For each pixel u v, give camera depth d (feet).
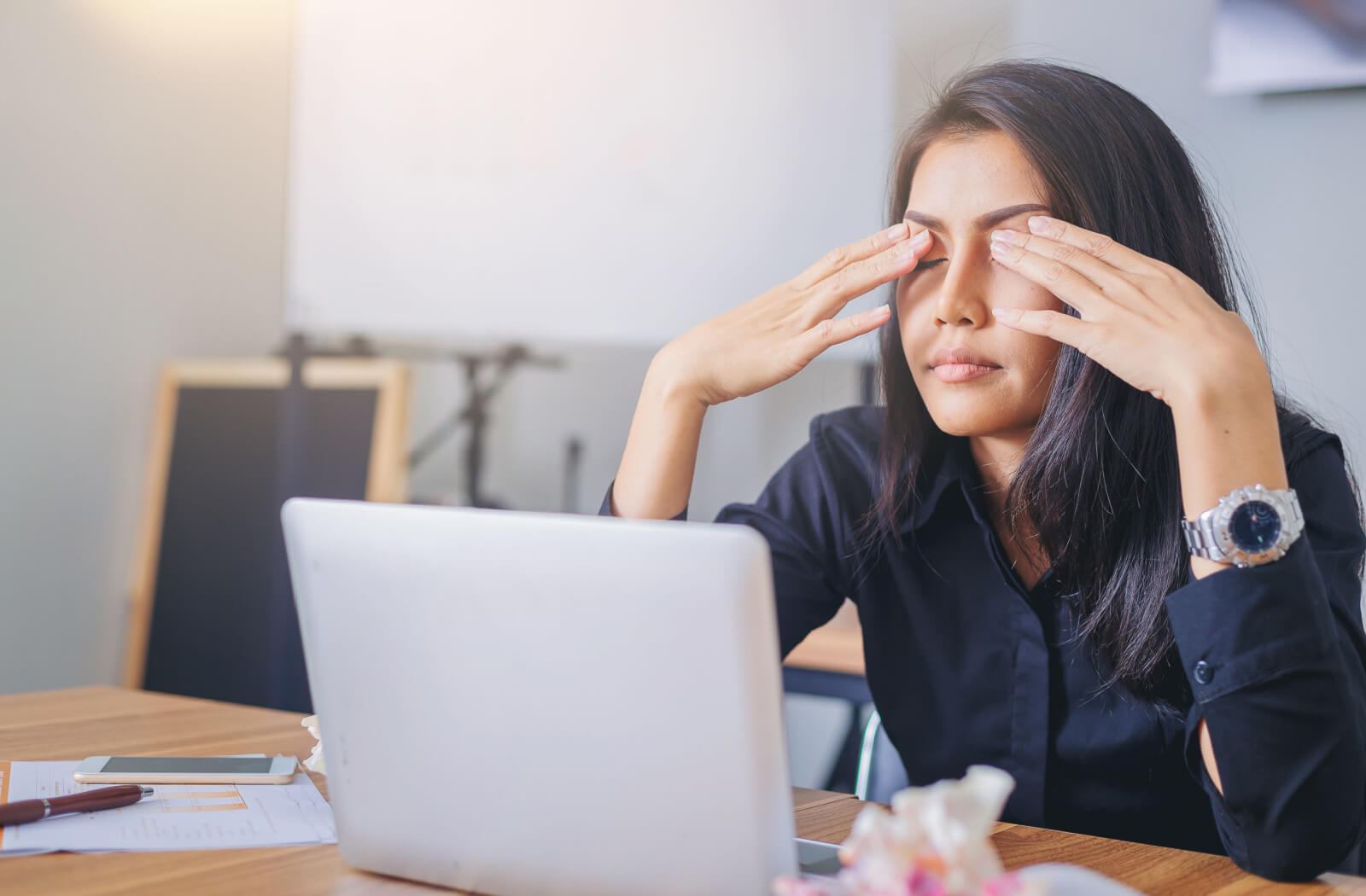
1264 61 6.06
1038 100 3.32
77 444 7.98
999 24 6.86
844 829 2.76
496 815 2.13
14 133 7.47
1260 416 2.70
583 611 1.96
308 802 2.83
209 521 8.32
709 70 7.70
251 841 2.51
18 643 7.66
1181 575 3.22
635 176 8.00
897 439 3.78
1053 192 3.26
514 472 8.70
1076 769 3.45
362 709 2.25
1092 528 3.27
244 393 8.37
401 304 8.91
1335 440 3.41
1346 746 2.55
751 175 7.59
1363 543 3.18
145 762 3.05
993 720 3.58
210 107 8.76
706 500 8.01
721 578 1.83
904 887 1.38
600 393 8.36
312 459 8.14
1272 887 2.45
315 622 2.28
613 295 8.14
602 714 1.98
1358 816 2.56
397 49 8.84
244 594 8.11
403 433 8.00
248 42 9.02
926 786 3.72
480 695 2.10
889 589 3.85
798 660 6.44
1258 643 2.59
